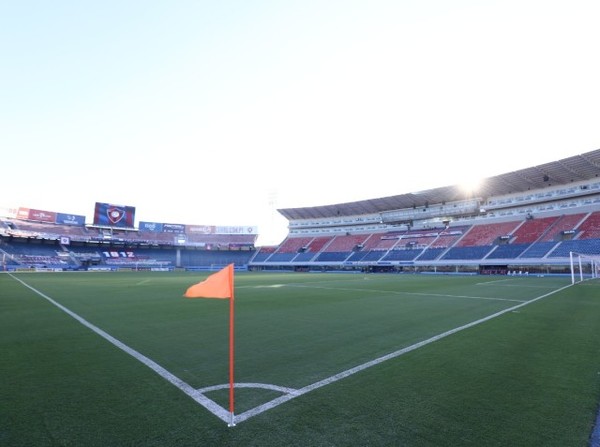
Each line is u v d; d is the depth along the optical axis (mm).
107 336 9164
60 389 5266
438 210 69062
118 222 81125
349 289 24797
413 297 18875
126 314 13086
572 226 50094
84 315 12836
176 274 56281
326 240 84375
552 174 51375
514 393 4988
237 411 4473
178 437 3785
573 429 3912
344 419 4199
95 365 6527
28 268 64812
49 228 74188
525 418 4191
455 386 5285
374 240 76062
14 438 3760
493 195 62812
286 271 78875
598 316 11898
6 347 7953
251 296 20000
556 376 5727
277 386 5391
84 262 75312
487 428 3938
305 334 9328
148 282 33094
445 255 59281
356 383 5473
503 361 6613
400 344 8078
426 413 4344
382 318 11922
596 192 50344
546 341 8258
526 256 49344
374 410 4449
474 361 6621
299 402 4746
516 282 31094
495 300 17047
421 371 6031
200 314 13078
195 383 5551
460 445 3566
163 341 8570
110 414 4383
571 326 10141
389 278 41219
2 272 58281
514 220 59719
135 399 4883
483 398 4809
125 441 3699
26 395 5012
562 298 17578
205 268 84188
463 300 17203
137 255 85375
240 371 6145
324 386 5359
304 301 17359
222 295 4395
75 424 4098
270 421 4168
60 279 37781
